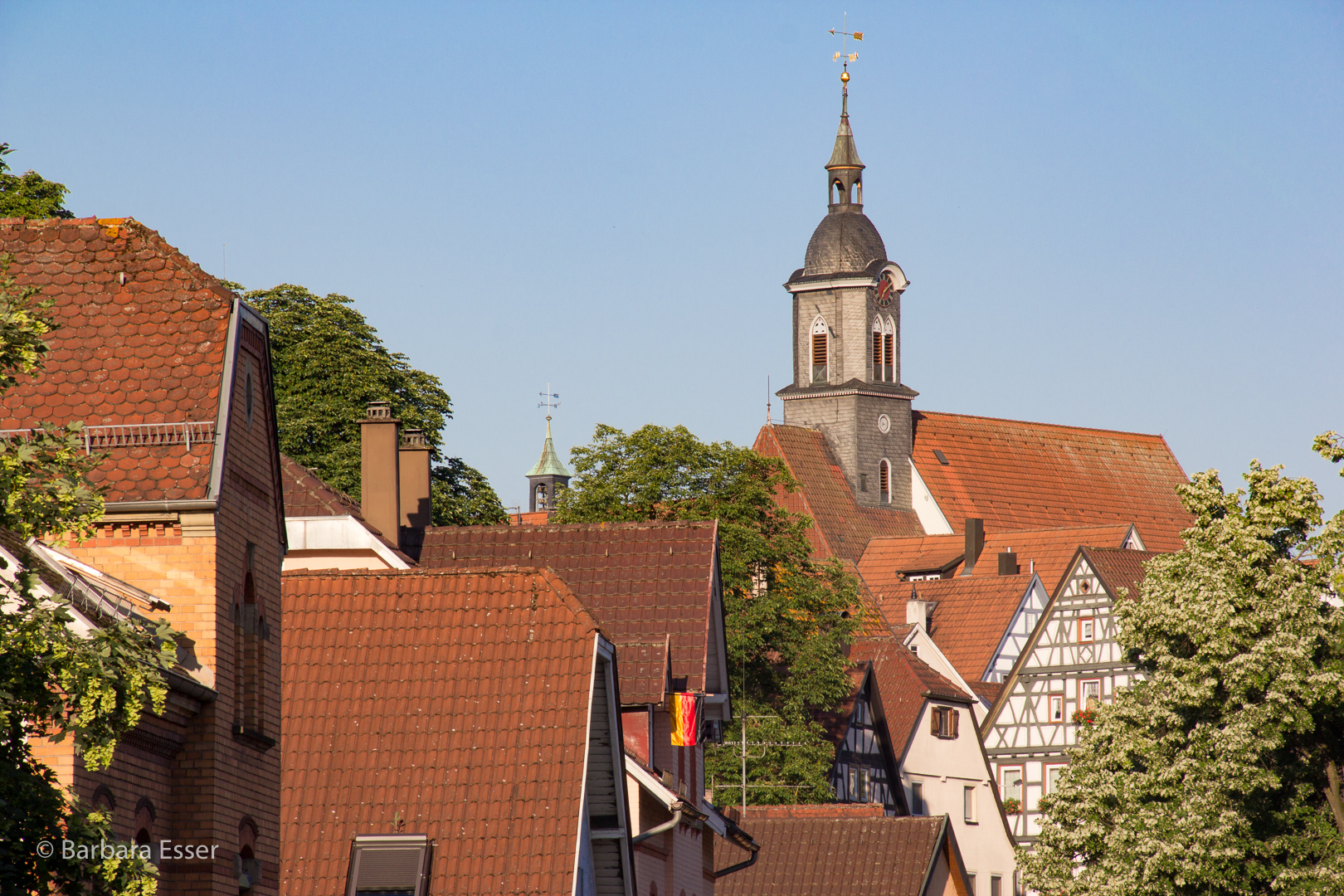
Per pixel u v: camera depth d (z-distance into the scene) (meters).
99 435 26.62
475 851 31.38
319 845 31.53
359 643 33.84
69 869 18.70
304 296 77.12
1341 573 49.50
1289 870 52.59
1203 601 54.88
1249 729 53.06
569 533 44.72
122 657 19.33
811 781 82.44
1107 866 55.84
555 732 32.41
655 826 38.97
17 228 28.86
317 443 73.19
